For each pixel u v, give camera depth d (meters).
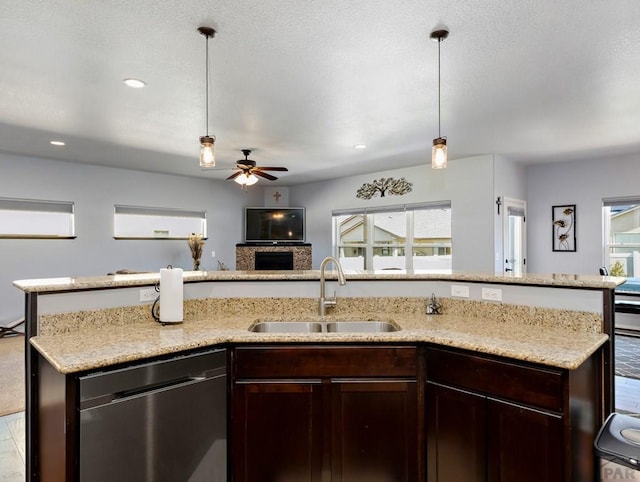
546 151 5.32
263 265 7.84
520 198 6.19
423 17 2.14
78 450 1.52
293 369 1.92
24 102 3.42
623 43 2.42
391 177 6.63
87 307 2.10
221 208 7.87
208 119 3.90
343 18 2.15
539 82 3.02
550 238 6.21
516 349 1.67
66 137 4.55
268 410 1.92
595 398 1.88
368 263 7.12
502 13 2.11
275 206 8.52
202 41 2.39
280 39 2.37
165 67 2.74
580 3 2.01
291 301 2.58
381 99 3.38
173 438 1.75
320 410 1.91
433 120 3.95
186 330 2.06
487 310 2.33
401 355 1.92
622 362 4.22
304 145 4.95
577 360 1.54
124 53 2.54
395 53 2.55
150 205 6.85
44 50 2.50
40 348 1.73
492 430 1.70
